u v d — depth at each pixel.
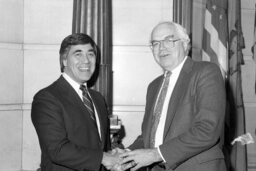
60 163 2.49
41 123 2.51
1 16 3.62
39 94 2.62
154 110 2.68
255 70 4.30
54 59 3.76
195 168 2.39
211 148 2.43
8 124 3.64
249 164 4.21
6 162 3.63
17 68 3.70
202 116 2.35
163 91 2.64
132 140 3.80
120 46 3.80
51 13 3.76
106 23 3.30
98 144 2.67
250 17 4.31
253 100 4.30
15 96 3.69
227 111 3.98
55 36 3.76
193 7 3.92
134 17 3.81
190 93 2.47
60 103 2.57
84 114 2.64
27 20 3.74
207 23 3.85
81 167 2.50
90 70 2.77
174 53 2.57
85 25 3.26
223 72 3.84
